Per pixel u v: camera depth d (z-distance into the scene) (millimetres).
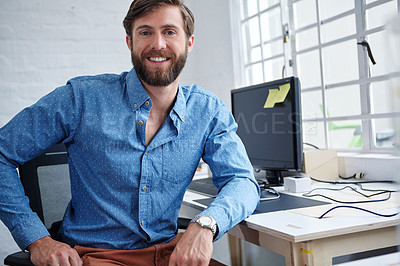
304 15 2189
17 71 2475
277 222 1001
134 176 1078
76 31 2605
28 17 2502
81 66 2615
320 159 1637
